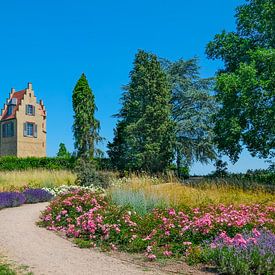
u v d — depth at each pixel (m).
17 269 6.53
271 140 23.56
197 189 16.33
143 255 7.75
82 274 6.29
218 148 26.20
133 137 33.66
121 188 15.33
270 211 11.11
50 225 10.91
